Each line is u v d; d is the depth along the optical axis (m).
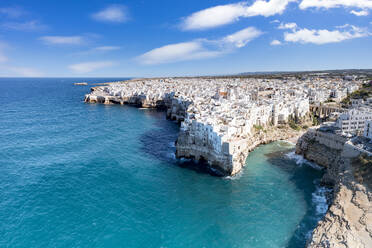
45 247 39.47
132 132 108.12
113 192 55.88
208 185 59.59
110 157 76.62
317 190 57.88
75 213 47.91
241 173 66.06
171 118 138.50
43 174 63.84
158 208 50.22
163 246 40.38
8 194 53.84
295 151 81.62
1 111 152.62
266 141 91.62
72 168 67.94
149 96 184.62
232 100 123.94
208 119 72.62
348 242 34.62
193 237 42.44
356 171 49.88
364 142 58.91
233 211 49.59
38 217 46.44
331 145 69.50
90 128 113.56
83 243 40.50
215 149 66.81
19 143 88.06
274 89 186.75
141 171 66.81
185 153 75.38
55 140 92.88
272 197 54.72
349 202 42.72
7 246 39.38
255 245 40.69
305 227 44.69
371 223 36.94
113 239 41.56
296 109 112.56
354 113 76.25
